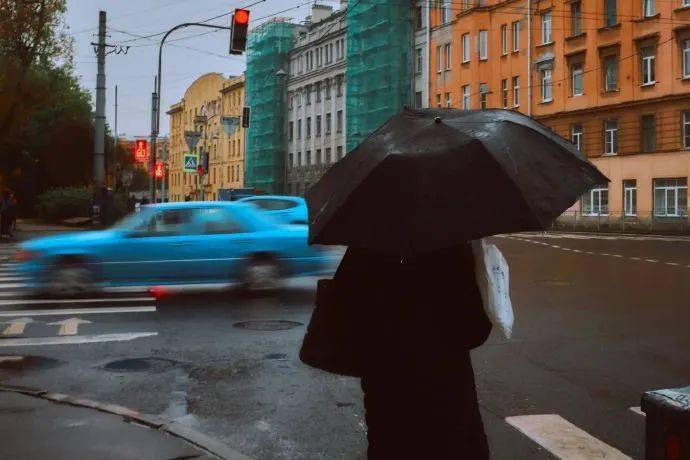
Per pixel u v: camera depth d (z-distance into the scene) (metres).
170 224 11.63
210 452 4.56
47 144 47.38
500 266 2.64
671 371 6.88
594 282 14.15
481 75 50.50
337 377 6.75
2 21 25.75
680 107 36.62
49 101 29.42
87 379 6.69
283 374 6.87
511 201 2.35
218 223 11.75
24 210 49.78
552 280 14.52
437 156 2.46
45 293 11.47
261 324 9.41
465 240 2.31
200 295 11.86
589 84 42.03
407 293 2.61
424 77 57.25
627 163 39.62
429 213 2.36
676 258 20.16
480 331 2.59
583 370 6.94
